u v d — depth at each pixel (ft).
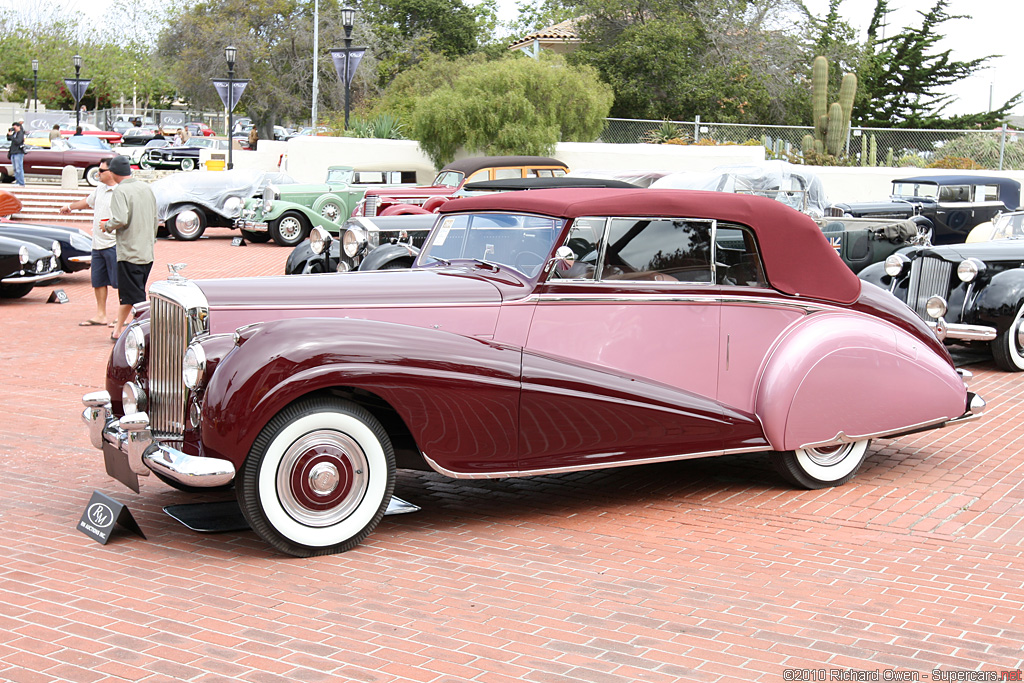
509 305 15.60
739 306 17.02
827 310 17.89
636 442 15.88
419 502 16.99
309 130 120.78
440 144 82.33
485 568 13.51
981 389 27.37
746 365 17.12
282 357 13.23
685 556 14.15
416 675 10.04
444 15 178.91
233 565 13.47
